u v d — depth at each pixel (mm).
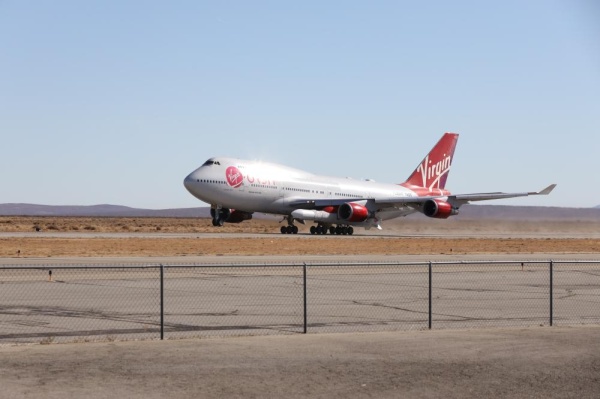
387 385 13922
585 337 19172
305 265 21047
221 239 65375
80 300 25422
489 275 36438
